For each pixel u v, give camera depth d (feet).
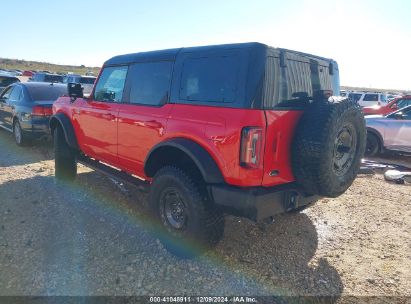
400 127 29.58
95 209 15.96
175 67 12.36
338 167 11.25
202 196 11.19
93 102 16.76
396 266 11.93
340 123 10.46
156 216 12.60
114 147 15.39
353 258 12.37
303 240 13.56
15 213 15.35
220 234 11.65
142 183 14.39
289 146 10.70
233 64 10.44
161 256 12.17
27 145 29.45
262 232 14.06
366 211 16.79
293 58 11.29
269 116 10.05
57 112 20.21
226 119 10.24
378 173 25.07
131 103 14.28
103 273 11.19
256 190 10.16
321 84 12.92
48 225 14.29
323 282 10.91
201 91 11.27
